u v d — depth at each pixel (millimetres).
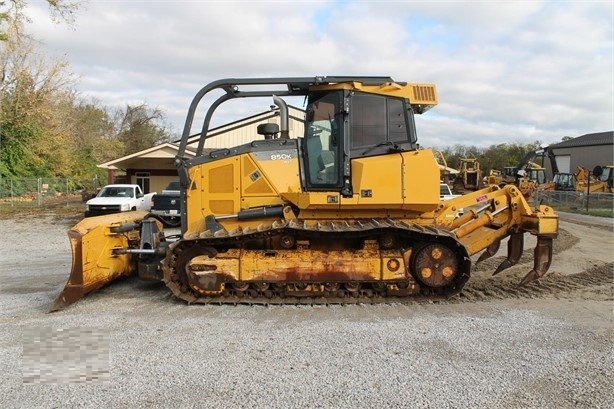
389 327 5859
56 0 21875
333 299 6961
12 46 28156
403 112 7160
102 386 4301
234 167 7348
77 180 39125
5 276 9445
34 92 32781
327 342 5359
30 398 4090
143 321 6160
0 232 16953
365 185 6836
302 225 6832
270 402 4004
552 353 5074
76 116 46344
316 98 7227
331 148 7070
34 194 31500
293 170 7289
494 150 61844
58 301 6781
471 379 4441
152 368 4672
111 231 7578
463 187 34125
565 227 18797
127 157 25406
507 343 5355
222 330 5781
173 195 18094
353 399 4055
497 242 8281
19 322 6168
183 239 6832
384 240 7020
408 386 4293
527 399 4086
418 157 6938
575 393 4199
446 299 7023
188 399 4055
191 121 7340
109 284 8195
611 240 15109
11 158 32250
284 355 4988
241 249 7043
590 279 8859
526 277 7570
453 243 6957
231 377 4473
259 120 22109
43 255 12312
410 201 6887
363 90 7039
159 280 7641
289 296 6988
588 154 53750
